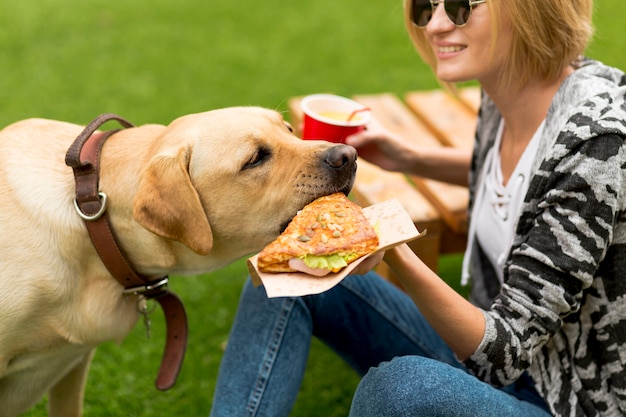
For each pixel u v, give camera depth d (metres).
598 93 1.93
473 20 2.11
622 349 1.94
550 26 2.06
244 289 2.36
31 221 2.05
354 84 5.29
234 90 5.18
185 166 1.98
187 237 1.94
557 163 1.89
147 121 4.75
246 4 6.65
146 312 2.32
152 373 3.04
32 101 4.97
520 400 2.10
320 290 1.73
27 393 2.30
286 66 5.54
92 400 2.90
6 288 2.02
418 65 5.57
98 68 5.46
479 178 2.46
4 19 6.23
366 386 1.91
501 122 2.38
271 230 2.07
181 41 5.92
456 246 3.06
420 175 2.88
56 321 2.10
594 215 1.84
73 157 2.03
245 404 2.19
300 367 2.28
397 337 2.35
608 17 5.84
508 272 2.06
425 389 1.80
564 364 2.00
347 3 6.68
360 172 3.16
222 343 3.22
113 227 2.08
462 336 1.92
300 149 2.05
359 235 1.77
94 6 6.55
